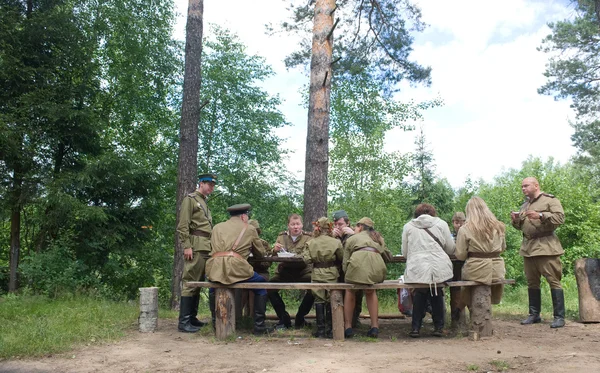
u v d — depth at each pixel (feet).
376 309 20.48
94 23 53.78
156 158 60.75
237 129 65.77
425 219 20.18
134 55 57.36
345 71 49.65
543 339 19.61
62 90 42.75
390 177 50.83
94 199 42.88
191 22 36.01
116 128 59.00
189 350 17.66
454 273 23.54
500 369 14.46
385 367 14.73
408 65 47.11
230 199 63.52
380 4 42.55
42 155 42.29
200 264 21.94
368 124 67.82
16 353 16.80
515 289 42.27
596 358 15.71
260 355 16.71
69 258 38.29
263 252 21.29
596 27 78.64
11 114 38.65
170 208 59.21
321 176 31.12
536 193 23.76
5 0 42.73
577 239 53.21
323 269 20.63
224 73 64.59
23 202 39.32
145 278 49.60
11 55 39.93
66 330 20.42
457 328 21.56
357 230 21.02
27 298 31.83
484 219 20.17
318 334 20.48
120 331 21.30
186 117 35.14
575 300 33.22
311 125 31.60
